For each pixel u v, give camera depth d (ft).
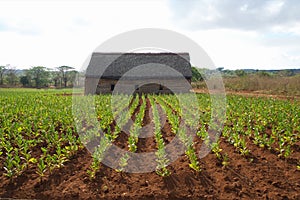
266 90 103.55
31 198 20.72
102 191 21.67
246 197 20.51
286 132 31.73
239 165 25.73
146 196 20.92
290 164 25.86
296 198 20.26
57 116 44.19
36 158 27.86
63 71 261.03
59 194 21.13
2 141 29.76
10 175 23.03
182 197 20.77
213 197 20.61
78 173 24.62
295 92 92.27
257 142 30.91
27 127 35.55
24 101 70.33
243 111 48.65
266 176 23.59
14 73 251.80
